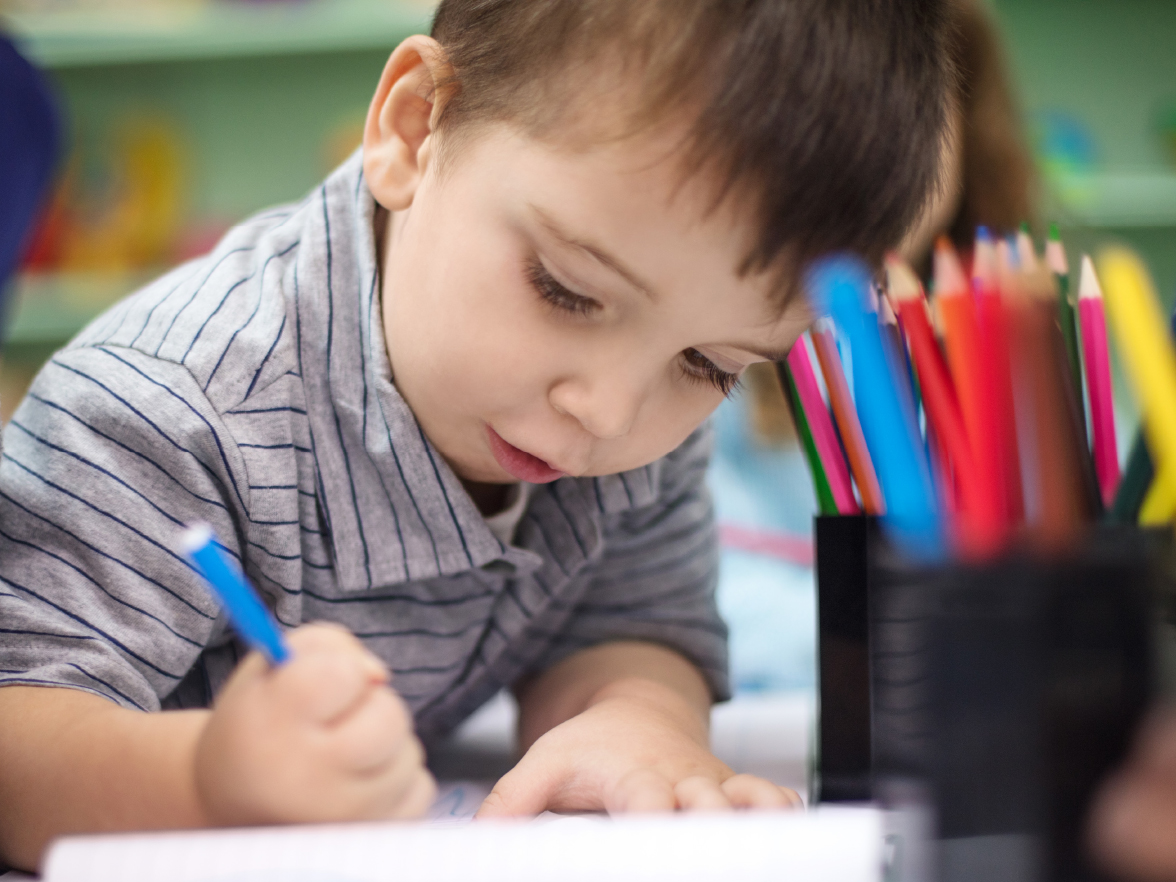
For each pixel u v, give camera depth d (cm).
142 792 33
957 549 31
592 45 41
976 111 95
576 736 45
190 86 193
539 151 41
